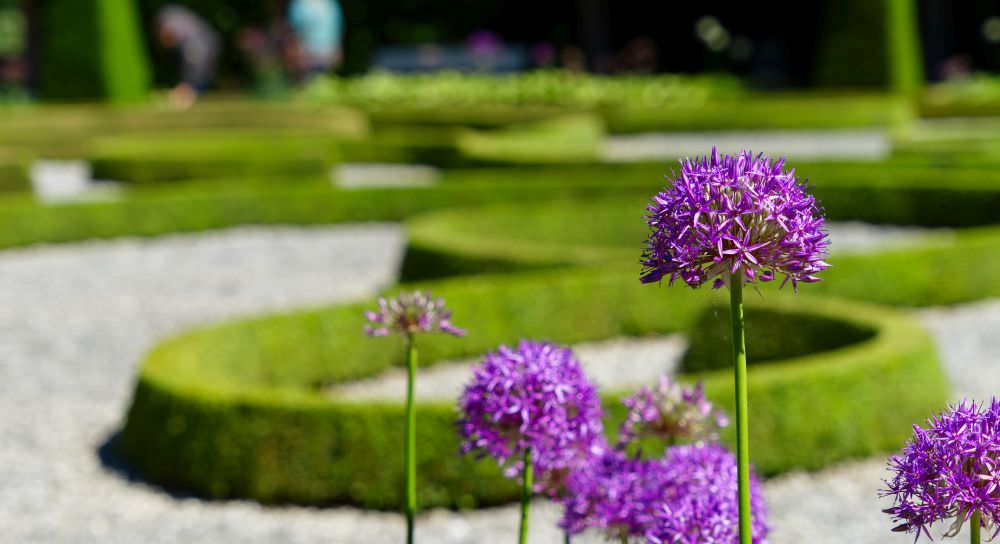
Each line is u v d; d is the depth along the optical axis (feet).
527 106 87.04
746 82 107.96
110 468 18.57
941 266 28.60
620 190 44.09
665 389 7.43
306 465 16.76
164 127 74.64
